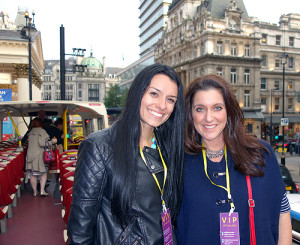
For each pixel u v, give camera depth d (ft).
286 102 138.92
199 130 5.46
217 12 122.62
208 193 5.29
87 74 433.48
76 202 4.44
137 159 4.74
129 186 4.43
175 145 5.36
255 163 5.08
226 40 119.85
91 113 23.56
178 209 5.49
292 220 9.84
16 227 13.99
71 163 14.96
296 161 75.05
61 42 33.37
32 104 20.44
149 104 4.69
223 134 5.44
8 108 22.45
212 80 5.32
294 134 99.14
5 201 14.11
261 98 135.44
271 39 139.74
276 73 136.67
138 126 4.67
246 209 5.11
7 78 60.23
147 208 4.71
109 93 266.77
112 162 4.48
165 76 4.76
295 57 142.31
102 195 4.57
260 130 124.57
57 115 29.55
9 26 152.25
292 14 146.51
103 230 4.66
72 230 4.40
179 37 145.07
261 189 5.11
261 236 4.99
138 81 4.69
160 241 4.80
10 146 26.05
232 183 5.21
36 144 19.51
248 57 121.90
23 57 73.10
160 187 4.99
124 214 4.50
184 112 5.40
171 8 158.92
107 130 4.85
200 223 5.26
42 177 19.74
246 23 123.03
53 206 17.37
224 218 5.06
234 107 5.30
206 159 5.58
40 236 12.94
